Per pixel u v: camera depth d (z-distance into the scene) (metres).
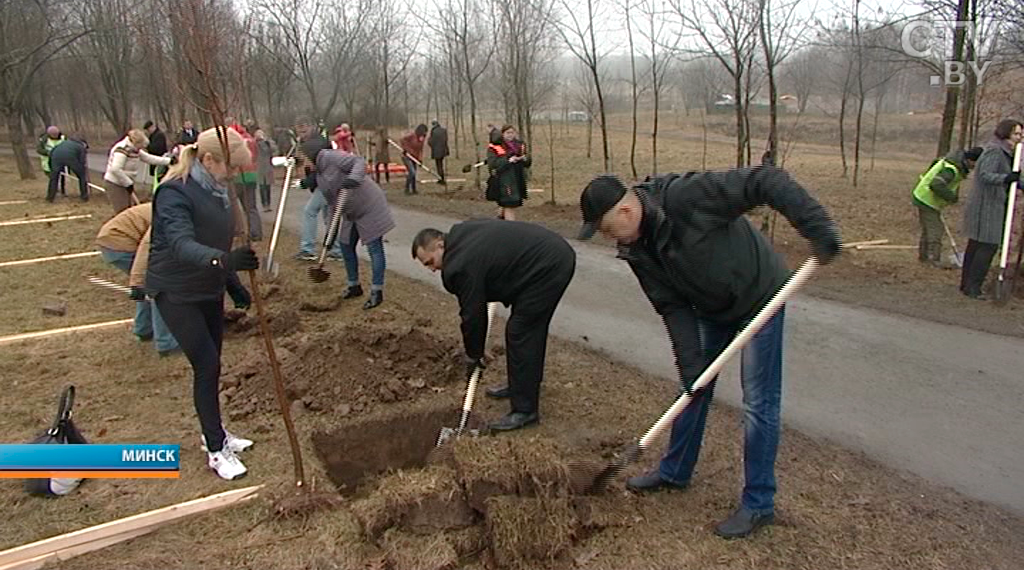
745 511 3.32
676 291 3.27
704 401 3.46
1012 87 12.41
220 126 3.40
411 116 32.12
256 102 22.00
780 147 22.41
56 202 14.50
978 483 3.75
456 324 6.46
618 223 3.04
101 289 7.73
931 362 5.34
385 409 4.71
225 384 5.02
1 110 18.53
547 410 4.68
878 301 6.79
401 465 4.55
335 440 4.45
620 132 28.80
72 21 22.08
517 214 12.31
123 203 10.13
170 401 4.91
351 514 3.45
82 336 6.21
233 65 9.90
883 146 23.89
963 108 11.41
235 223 4.16
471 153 23.64
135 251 5.95
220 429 3.93
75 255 9.31
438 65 21.95
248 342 6.02
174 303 3.67
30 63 19.95
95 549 3.35
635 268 3.27
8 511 3.64
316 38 17.64
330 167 6.77
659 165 18.92
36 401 4.93
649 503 3.57
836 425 4.41
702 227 2.94
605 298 7.21
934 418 4.48
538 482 3.31
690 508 3.53
